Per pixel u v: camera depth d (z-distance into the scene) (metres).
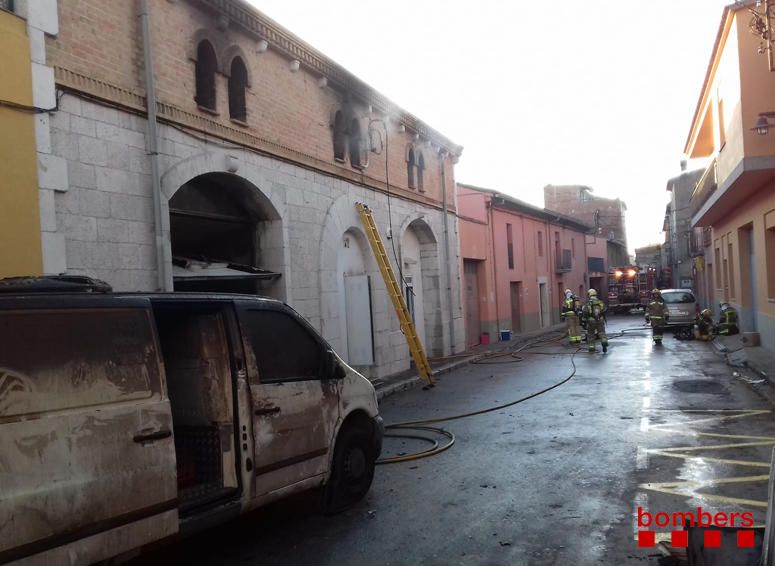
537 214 33.69
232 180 10.42
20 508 3.20
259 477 4.84
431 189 19.69
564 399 11.62
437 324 19.88
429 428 9.63
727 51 14.30
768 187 14.98
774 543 3.34
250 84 10.70
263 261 11.52
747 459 7.03
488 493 6.25
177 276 9.12
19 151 6.73
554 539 4.98
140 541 3.83
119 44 8.16
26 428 3.28
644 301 43.84
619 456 7.38
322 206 12.91
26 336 3.39
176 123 9.04
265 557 4.95
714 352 18.23
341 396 5.84
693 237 36.06
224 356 4.82
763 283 16.52
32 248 6.83
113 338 3.85
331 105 13.39
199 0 9.44
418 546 5.00
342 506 5.87
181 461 4.92
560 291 38.47
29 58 6.90
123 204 8.09
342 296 14.20
